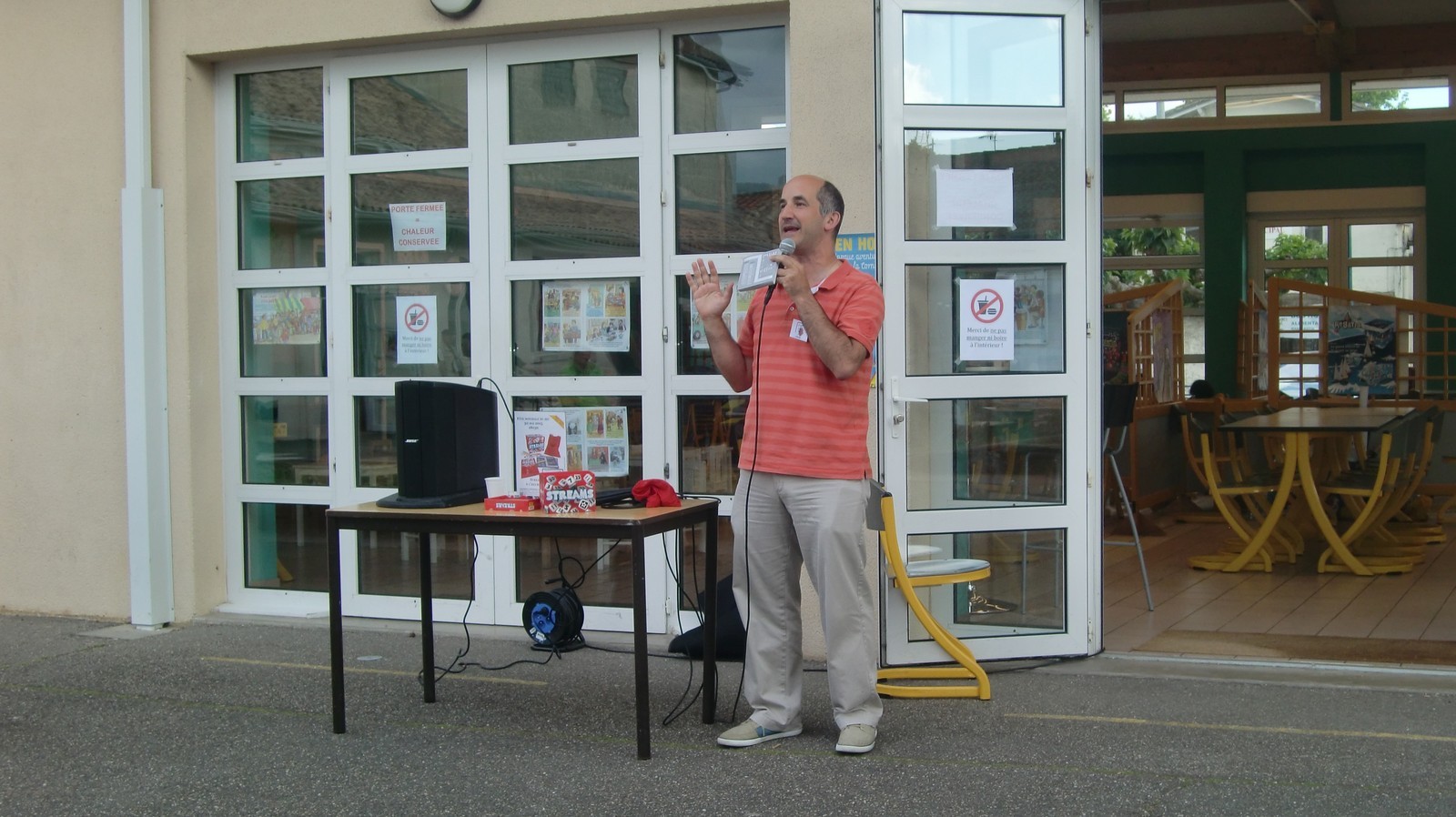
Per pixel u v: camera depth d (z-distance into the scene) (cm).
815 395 345
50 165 546
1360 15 1141
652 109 492
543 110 510
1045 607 454
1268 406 891
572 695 417
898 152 438
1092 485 454
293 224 545
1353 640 489
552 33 504
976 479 448
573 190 506
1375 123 1187
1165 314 964
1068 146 447
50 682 442
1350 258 1233
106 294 539
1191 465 889
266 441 552
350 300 535
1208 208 1227
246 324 551
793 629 363
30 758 358
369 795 323
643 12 477
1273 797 309
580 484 354
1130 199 1265
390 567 536
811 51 449
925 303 444
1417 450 745
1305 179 1223
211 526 550
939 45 441
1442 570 667
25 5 546
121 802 322
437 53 520
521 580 518
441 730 380
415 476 381
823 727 377
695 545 495
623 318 501
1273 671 434
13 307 553
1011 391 447
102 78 537
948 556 446
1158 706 393
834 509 344
